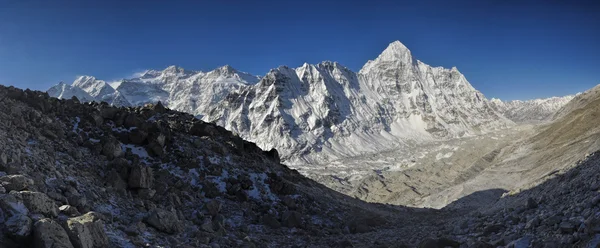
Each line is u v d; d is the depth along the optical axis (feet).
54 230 43.37
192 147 139.95
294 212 114.52
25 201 46.19
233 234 88.79
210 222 87.66
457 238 71.72
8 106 101.86
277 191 137.08
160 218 69.82
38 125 104.47
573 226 47.78
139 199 87.66
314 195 149.48
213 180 126.52
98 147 110.11
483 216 95.14
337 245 86.84
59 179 71.87
